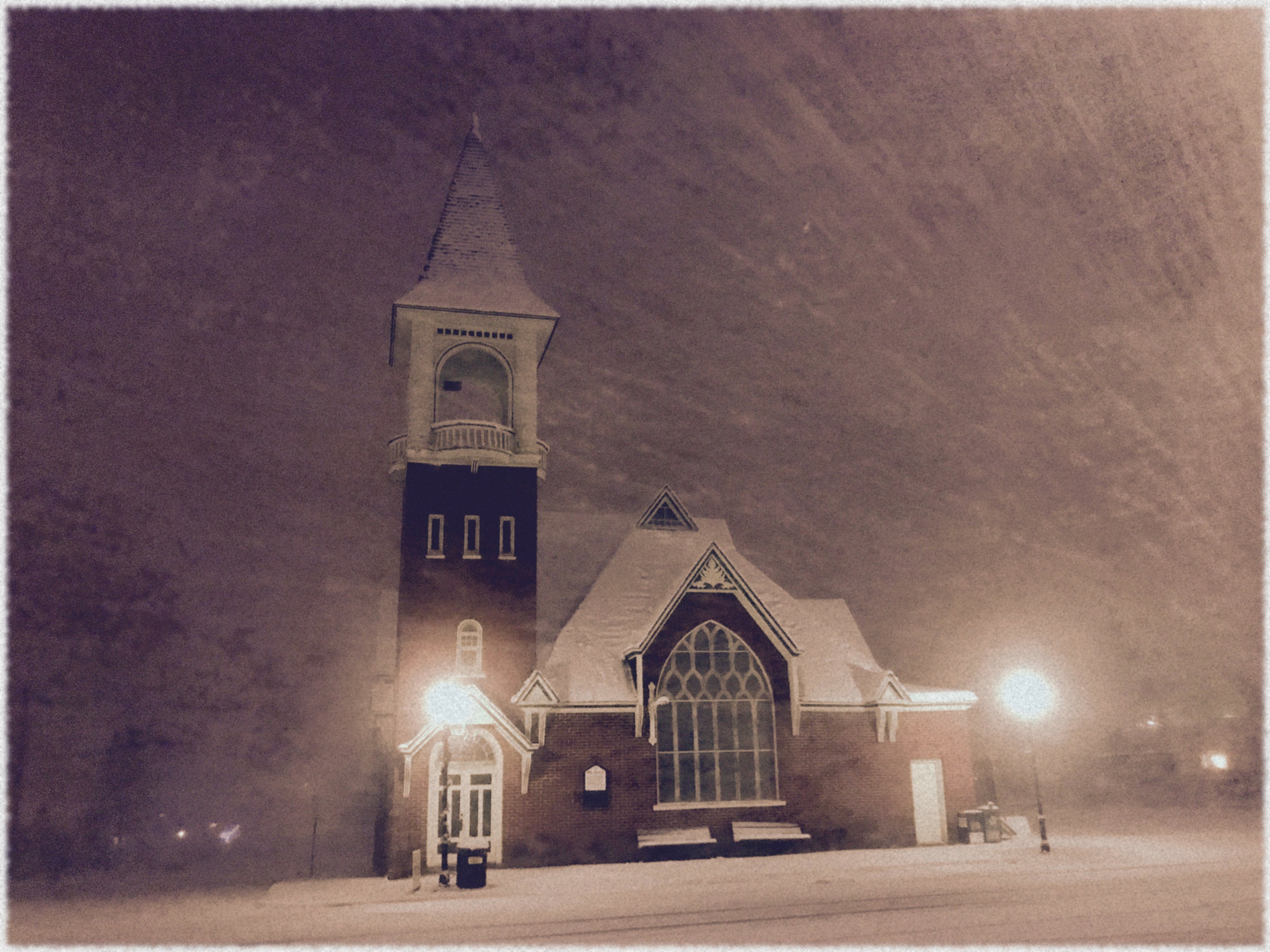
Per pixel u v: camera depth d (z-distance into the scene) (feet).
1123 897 44.04
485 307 86.79
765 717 77.30
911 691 83.46
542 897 52.95
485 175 97.71
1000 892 47.50
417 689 74.23
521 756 70.85
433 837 67.82
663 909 46.26
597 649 78.43
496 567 79.51
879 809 76.59
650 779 72.79
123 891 70.59
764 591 88.12
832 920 41.09
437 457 81.61
